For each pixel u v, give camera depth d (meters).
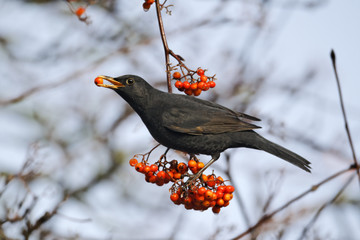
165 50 9.64
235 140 11.19
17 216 9.44
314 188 10.45
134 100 11.14
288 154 11.05
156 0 9.55
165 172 9.69
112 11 14.22
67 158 15.35
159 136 11.31
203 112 11.15
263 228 10.76
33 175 9.97
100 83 11.02
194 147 11.20
